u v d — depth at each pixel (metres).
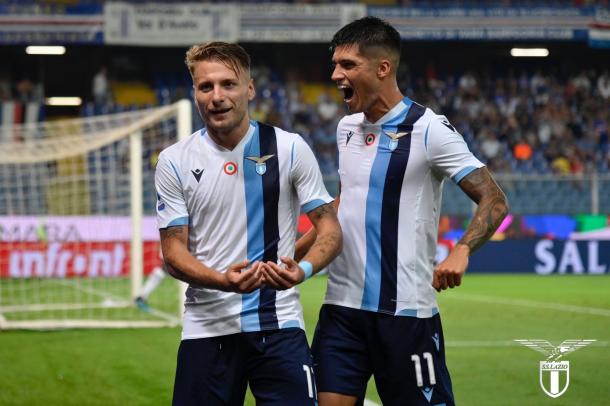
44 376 28.30
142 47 106.00
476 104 103.06
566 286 64.00
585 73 107.00
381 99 14.68
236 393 13.81
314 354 15.20
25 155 50.47
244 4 94.81
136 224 45.19
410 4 99.62
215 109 13.34
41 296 56.19
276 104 101.25
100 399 24.97
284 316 13.80
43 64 108.75
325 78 107.94
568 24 97.56
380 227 14.66
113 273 66.38
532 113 102.00
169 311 46.53
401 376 14.61
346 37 14.60
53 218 65.50
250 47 107.12
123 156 68.00
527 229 77.56
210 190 13.70
